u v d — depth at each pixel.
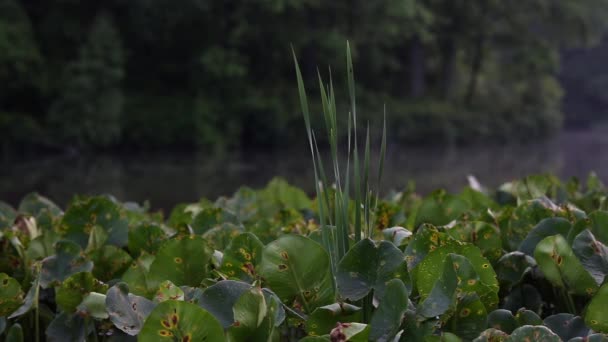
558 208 2.14
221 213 2.33
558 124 43.03
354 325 1.24
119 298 1.42
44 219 2.48
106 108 26.45
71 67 26.53
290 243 1.46
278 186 3.21
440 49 41.00
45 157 25.12
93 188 17.06
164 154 28.06
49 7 31.19
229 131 30.39
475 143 37.44
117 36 29.47
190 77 32.81
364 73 38.03
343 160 14.25
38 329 1.66
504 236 2.17
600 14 40.69
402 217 2.55
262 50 33.81
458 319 1.40
